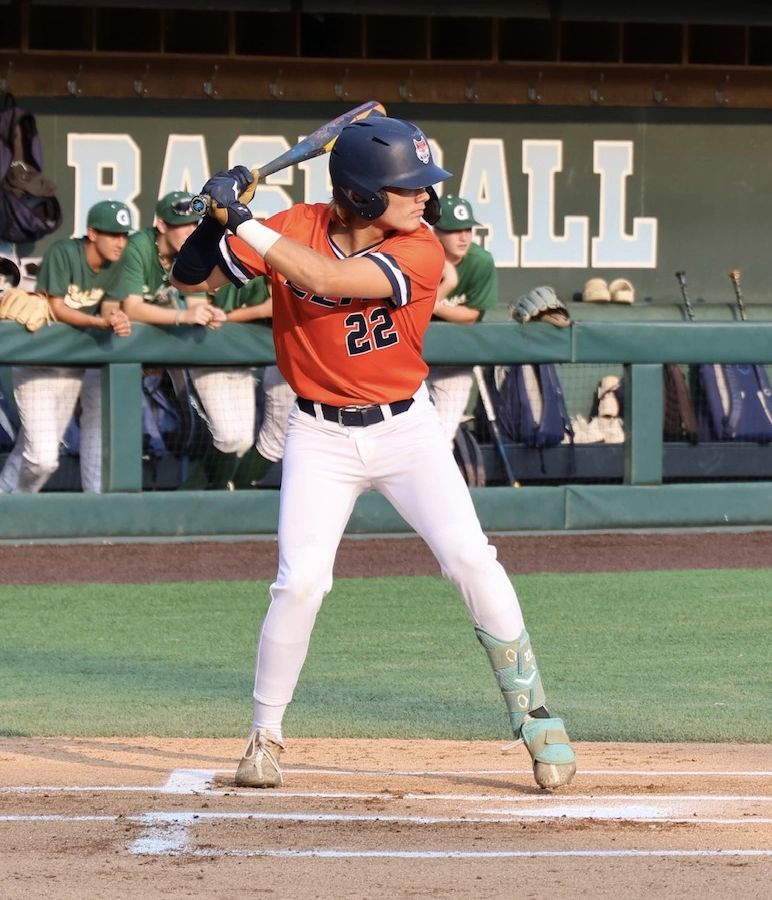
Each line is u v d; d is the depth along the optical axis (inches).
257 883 407.5
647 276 1684.3
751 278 1710.1
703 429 1395.2
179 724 674.8
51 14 1606.8
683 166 1683.1
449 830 467.5
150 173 1578.5
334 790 528.1
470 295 1259.8
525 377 1328.7
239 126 1594.5
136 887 402.9
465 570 506.0
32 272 1520.7
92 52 1539.1
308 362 497.7
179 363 1195.9
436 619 960.9
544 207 1654.8
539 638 898.7
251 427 1237.1
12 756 594.2
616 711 710.5
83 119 1557.6
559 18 1596.9
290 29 1625.2
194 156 1587.1
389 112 1616.6
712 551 1221.7
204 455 1242.0
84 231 1565.0
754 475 1407.5
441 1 1568.7
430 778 552.4
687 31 1658.5
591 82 1637.6
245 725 674.8
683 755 607.2
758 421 1400.1
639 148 1670.8
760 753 612.7
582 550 1213.7
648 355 1284.4
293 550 505.0
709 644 884.0
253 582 1080.8
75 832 462.6
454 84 1615.4
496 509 1262.3
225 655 850.8
